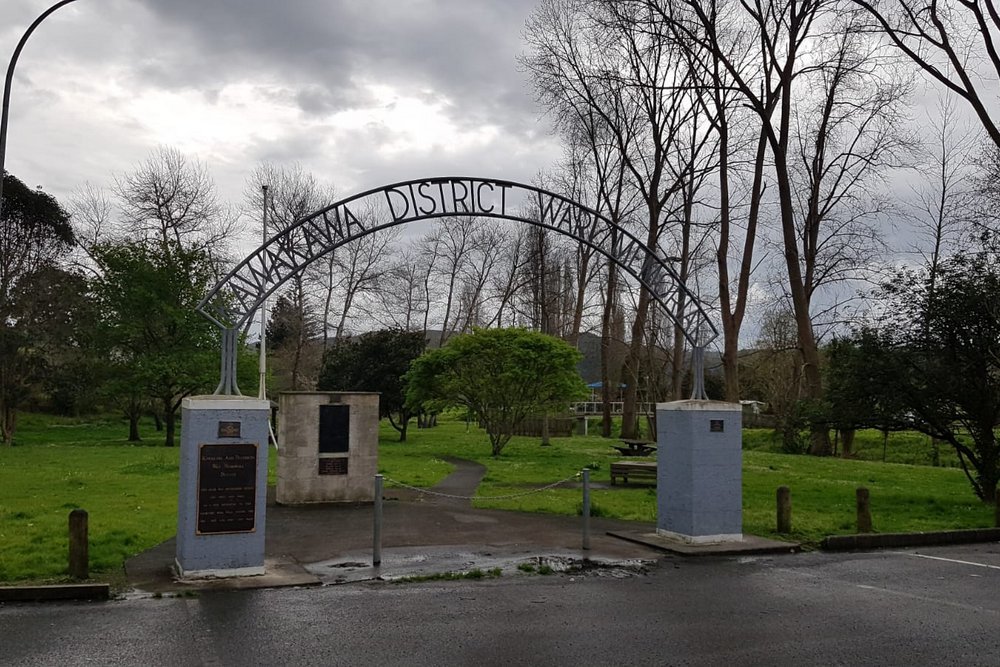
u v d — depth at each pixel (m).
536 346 29.14
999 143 21.14
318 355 56.50
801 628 7.55
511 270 57.19
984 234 23.33
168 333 36.78
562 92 38.09
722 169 32.59
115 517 13.23
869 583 9.64
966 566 10.91
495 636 7.16
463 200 11.04
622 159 40.19
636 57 38.31
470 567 10.09
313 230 10.27
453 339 30.45
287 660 6.39
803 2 30.27
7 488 17.50
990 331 17.25
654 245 37.47
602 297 50.53
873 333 18.25
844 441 33.66
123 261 35.66
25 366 37.47
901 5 24.12
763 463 28.70
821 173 36.16
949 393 17.44
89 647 6.61
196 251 38.91
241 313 10.05
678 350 41.56
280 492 15.73
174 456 26.84
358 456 16.14
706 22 29.66
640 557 10.91
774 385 46.88
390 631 7.25
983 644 7.10
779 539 12.30
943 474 25.41
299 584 8.95
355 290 53.88
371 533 12.54
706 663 6.48
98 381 40.16
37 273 41.62
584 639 7.10
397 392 38.94
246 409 9.24
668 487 12.16
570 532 12.77
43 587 8.16
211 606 7.98
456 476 21.53
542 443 35.97
